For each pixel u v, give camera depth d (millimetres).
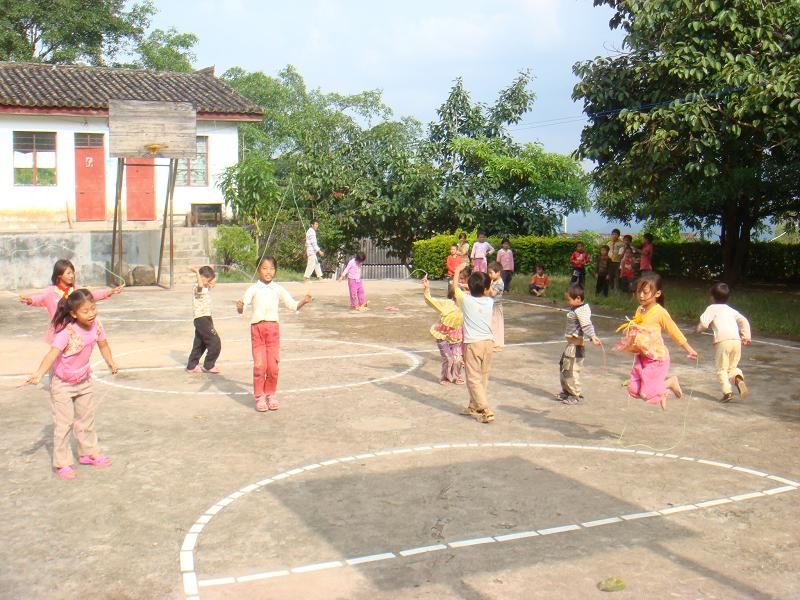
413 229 31578
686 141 15219
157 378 10383
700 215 24844
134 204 26562
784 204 23250
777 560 4961
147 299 19297
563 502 5945
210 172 27375
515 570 4797
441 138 32406
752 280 26688
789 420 8391
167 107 21344
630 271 19734
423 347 12836
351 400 9195
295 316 16578
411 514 5703
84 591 4547
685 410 8789
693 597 4465
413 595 4480
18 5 34688
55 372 6570
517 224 30812
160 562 4930
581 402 9102
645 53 16672
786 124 14352
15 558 4984
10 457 7023
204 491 6199
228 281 23594
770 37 14812
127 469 6723
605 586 4547
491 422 8227
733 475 6613
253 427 8039
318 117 39938
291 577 4719
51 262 22188
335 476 6547
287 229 27328
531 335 14102
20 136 24922
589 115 17359
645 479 6488
